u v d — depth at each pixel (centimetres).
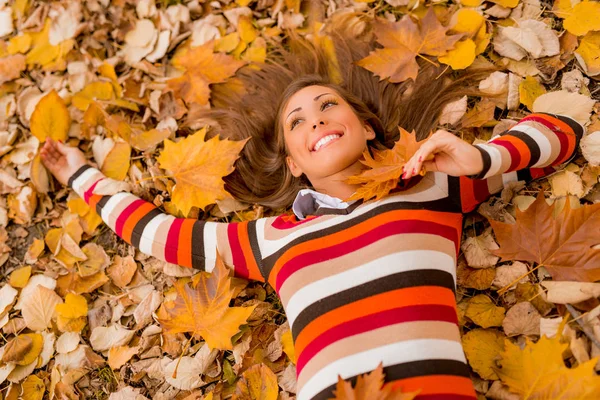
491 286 127
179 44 170
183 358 133
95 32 172
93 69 169
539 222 119
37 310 143
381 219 116
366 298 108
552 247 117
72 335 141
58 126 161
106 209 144
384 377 100
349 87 153
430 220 116
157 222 138
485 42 148
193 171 142
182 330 128
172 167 144
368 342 104
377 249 112
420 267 110
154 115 161
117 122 158
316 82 144
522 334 118
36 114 157
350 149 127
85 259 148
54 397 135
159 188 152
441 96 146
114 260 149
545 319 115
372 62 147
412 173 110
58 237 152
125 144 156
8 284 148
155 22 172
